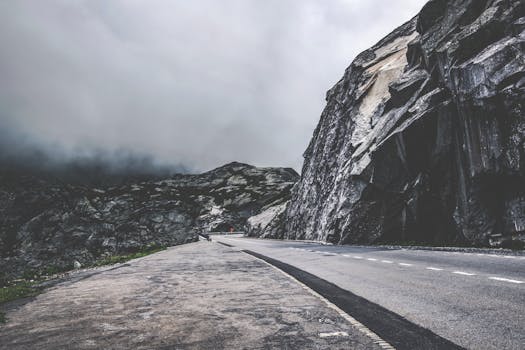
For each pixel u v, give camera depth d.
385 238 30.25
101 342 4.89
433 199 26.11
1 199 193.25
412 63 35.19
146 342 4.84
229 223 179.88
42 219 181.50
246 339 4.87
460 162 23.02
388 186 29.81
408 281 9.84
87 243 172.25
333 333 5.09
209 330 5.35
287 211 66.81
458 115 23.36
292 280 10.48
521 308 6.25
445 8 30.47
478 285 8.54
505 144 19.48
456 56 24.11
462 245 21.86
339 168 43.81
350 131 44.69
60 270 20.41
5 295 9.05
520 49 19.92
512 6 22.34
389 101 36.97
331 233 35.34
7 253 162.12
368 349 4.40
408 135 26.86
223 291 8.75
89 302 7.79
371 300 7.57
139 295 8.46
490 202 21.03
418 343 4.72
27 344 4.94
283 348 4.48
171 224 184.62
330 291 8.81
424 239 27.31
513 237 18.88
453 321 5.68
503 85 19.61
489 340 4.75
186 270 13.73
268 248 30.67
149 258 20.89
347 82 54.12
